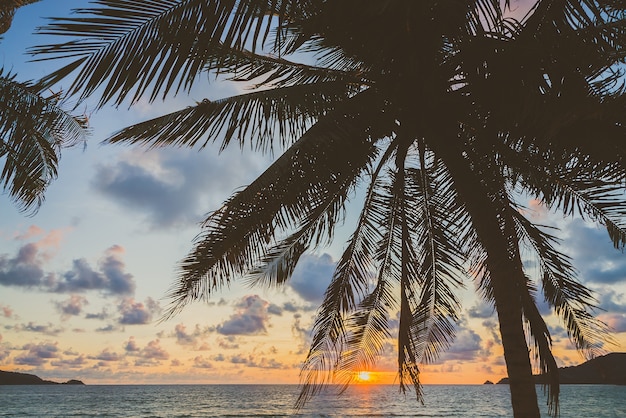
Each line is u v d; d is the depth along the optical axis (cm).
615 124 575
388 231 966
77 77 342
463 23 583
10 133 781
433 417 5078
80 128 788
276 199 724
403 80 718
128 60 348
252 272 916
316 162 746
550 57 564
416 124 761
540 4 575
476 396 10638
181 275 732
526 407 636
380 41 654
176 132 721
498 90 635
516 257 720
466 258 859
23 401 8544
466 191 705
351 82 781
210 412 5884
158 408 6700
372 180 917
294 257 941
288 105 731
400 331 779
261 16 328
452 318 925
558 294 870
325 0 502
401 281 780
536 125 600
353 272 969
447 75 707
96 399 9306
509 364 657
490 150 721
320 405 7312
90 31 337
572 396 9019
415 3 542
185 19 343
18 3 738
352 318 980
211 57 541
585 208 809
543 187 774
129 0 337
